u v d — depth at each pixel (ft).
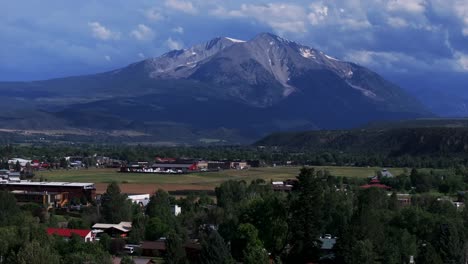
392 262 453.17
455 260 463.83
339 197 632.38
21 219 575.38
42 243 451.12
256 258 411.13
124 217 655.35
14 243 438.81
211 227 566.36
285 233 470.80
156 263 467.93
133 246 530.27
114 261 469.98
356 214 474.49
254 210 484.74
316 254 469.57
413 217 538.06
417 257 470.39
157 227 562.25
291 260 466.29
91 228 604.49
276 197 498.28
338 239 458.50
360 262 423.23
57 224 617.21
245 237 464.65
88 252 437.99
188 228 608.60
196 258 453.99
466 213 600.39
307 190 467.52
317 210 468.34
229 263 416.05
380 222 501.15
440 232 480.64
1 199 622.95
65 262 411.13
